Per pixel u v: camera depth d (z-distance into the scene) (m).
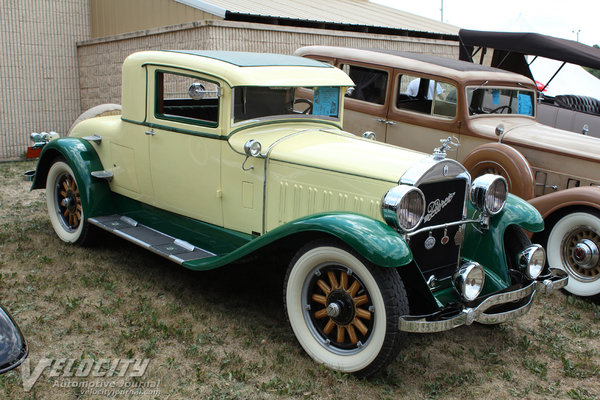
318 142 3.83
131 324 3.65
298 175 3.59
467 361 3.55
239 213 3.88
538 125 5.98
